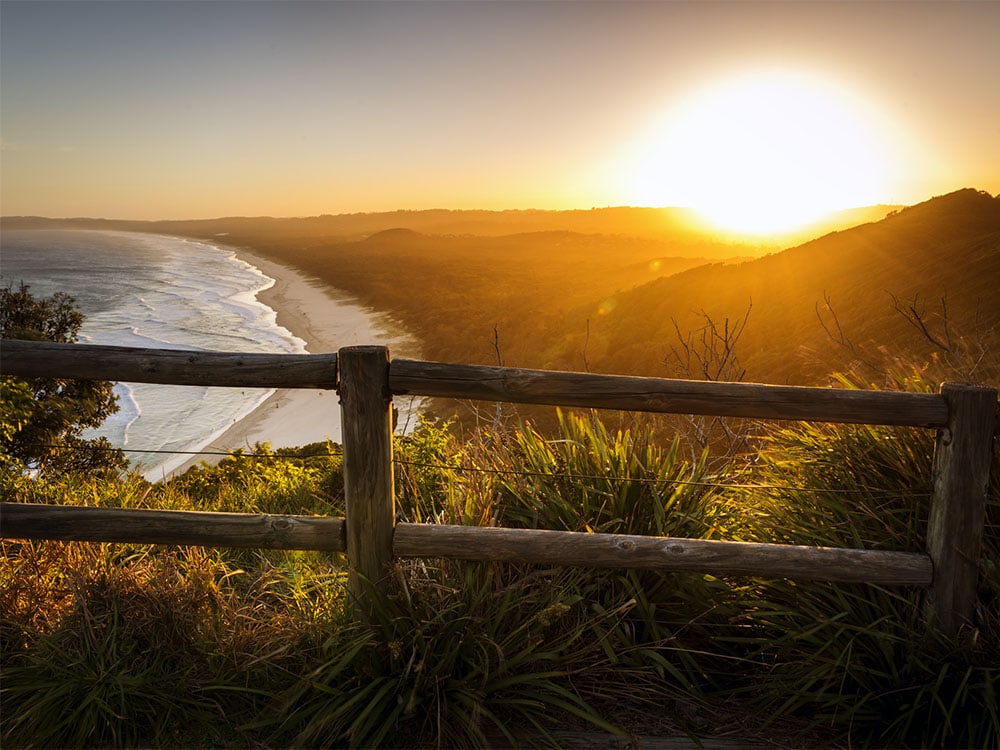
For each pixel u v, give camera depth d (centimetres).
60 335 2630
